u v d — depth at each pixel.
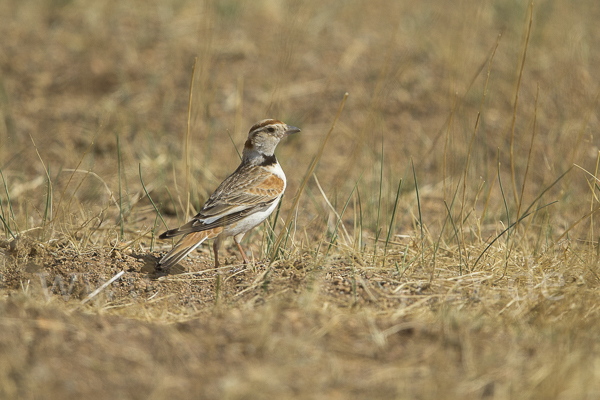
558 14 23.62
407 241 12.95
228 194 11.48
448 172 17.47
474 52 21.30
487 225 14.21
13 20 22.59
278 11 23.27
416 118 19.27
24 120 18.77
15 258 11.06
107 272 10.98
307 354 7.84
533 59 20.98
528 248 12.11
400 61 20.89
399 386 7.15
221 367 7.53
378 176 17.06
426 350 8.01
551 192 16.38
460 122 18.97
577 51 21.45
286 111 19.23
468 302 9.64
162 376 7.30
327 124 19.06
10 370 7.20
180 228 10.83
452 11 23.94
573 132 18.48
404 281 10.42
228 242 13.40
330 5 24.11
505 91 19.83
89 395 6.90
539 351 7.91
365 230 14.12
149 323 8.76
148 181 16.42
